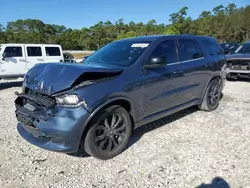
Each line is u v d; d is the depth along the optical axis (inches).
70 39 2842.0
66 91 121.8
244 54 381.4
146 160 137.5
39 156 143.6
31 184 116.8
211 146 153.3
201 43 215.0
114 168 129.9
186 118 207.2
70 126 120.0
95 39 2827.3
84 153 146.6
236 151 146.0
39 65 151.9
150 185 114.7
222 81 233.6
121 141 144.0
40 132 126.6
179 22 2309.3
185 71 185.2
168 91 171.5
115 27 3051.2
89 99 123.4
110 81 134.9
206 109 221.5
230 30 2363.4
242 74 366.9
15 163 135.6
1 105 268.4
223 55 241.0
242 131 176.9
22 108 139.9
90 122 127.1
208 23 2491.4
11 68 431.2
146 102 155.4
